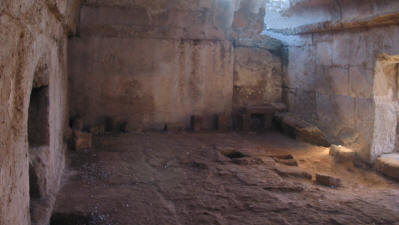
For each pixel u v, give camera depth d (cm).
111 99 777
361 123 609
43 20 319
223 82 843
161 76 800
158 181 466
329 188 479
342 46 659
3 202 197
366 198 431
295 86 834
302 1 734
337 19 651
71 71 745
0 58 185
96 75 761
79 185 439
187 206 386
